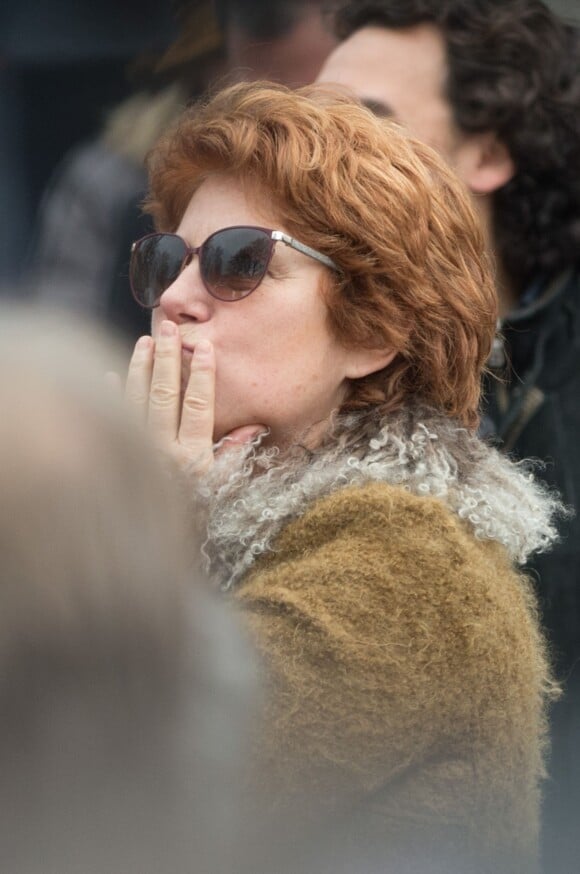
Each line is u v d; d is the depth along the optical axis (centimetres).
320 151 572
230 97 611
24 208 1363
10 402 296
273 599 521
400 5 904
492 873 533
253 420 592
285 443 600
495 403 852
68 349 317
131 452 307
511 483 601
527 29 894
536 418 848
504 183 901
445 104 898
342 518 548
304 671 505
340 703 503
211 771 324
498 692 534
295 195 570
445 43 895
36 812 295
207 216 598
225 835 332
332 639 509
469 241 604
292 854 426
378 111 884
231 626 346
